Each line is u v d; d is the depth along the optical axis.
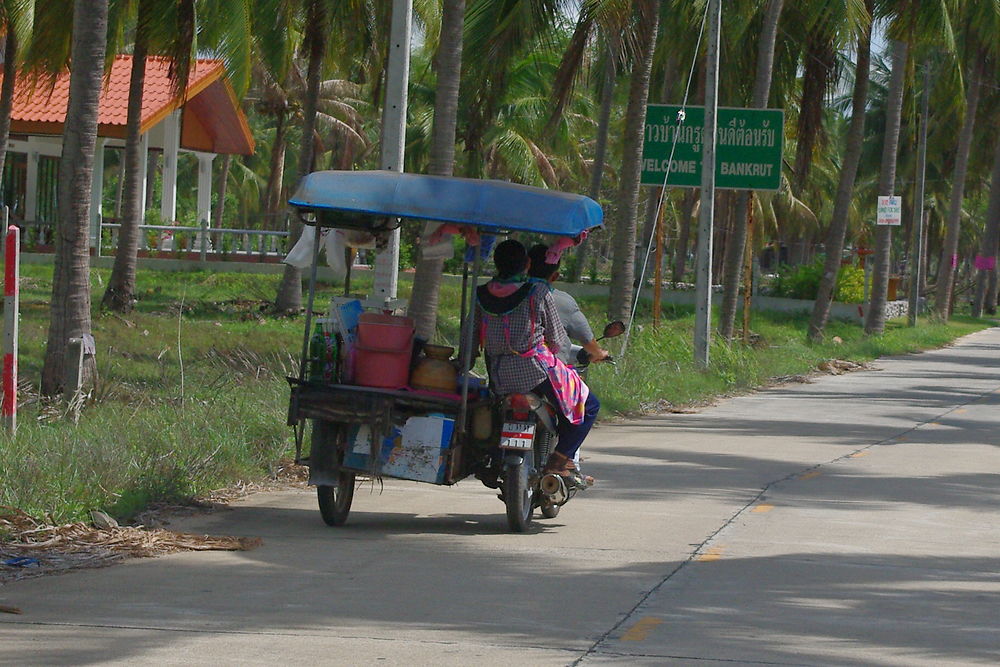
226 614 15.56
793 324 86.75
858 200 162.62
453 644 14.33
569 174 134.12
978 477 28.84
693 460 30.36
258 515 22.48
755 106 58.47
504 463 20.95
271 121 152.25
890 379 57.66
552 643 14.46
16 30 54.22
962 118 83.50
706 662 13.76
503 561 18.95
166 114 80.75
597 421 38.06
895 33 69.81
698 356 50.75
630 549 19.98
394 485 26.16
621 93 109.25
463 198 20.45
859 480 27.94
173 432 26.52
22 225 83.06
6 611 15.50
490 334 20.88
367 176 20.81
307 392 20.45
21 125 80.69
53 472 22.14
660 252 54.47
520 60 92.81
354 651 13.99
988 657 14.24
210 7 52.75
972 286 190.00
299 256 23.27
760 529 21.91
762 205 124.88
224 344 49.22
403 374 20.91
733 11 60.16
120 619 15.27
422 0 62.25
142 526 20.72
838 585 17.75
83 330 32.03
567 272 96.00
